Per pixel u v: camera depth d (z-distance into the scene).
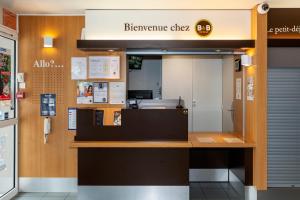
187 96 7.29
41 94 5.73
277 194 5.07
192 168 6.46
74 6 5.16
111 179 5.08
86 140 5.04
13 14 5.51
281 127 5.16
